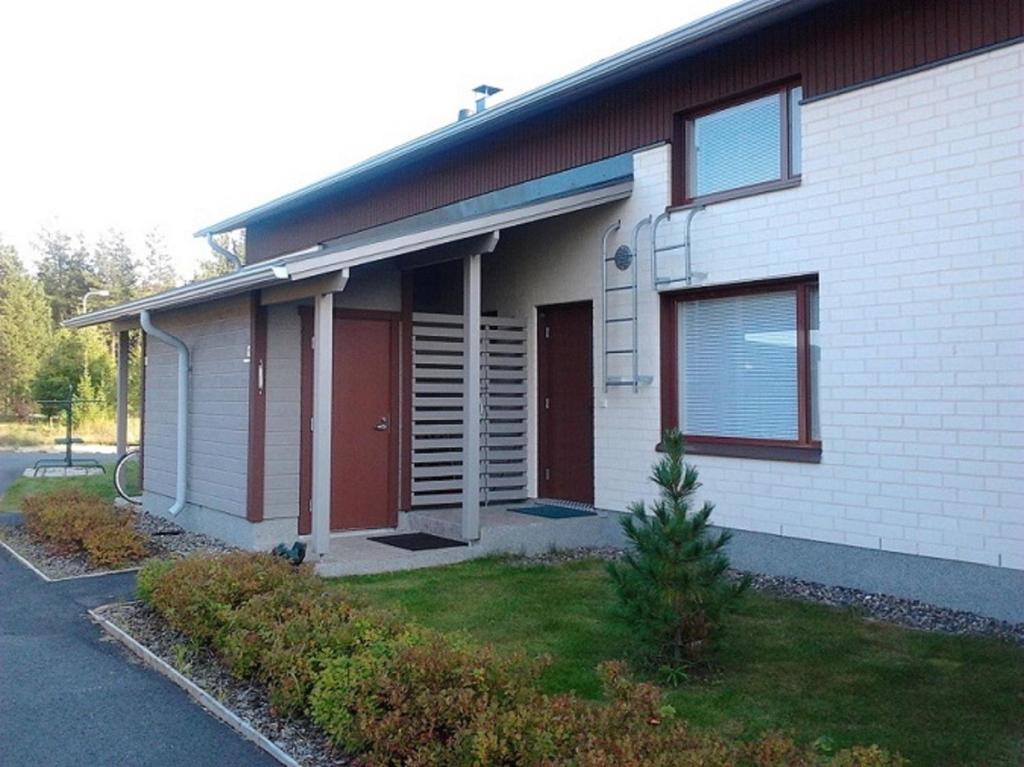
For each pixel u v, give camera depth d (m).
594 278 10.15
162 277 60.81
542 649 5.96
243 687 5.32
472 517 8.97
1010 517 6.68
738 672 5.52
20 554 9.48
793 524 8.16
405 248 8.23
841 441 7.79
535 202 9.11
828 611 7.02
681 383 9.47
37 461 20.45
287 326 9.40
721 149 9.12
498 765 3.83
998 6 6.80
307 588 6.18
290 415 9.38
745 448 8.66
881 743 4.41
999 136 6.77
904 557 7.33
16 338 36.59
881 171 7.52
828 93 7.93
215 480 10.06
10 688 5.45
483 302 11.80
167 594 6.45
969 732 4.56
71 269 56.69
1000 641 6.20
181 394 10.70
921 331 7.23
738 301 8.90
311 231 16.36
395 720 4.16
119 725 4.87
